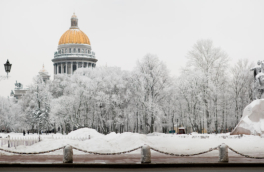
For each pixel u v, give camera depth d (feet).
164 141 143.43
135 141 124.26
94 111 297.12
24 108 392.47
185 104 270.26
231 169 68.74
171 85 268.82
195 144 129.49
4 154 94.73
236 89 266.57
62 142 111.65
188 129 304.71
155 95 265.13
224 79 258.98
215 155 92.53
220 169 68.64
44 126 335.26
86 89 297.33
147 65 267.80
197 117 257.34
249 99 268.21
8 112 417.90
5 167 70.74
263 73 177.27
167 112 286.66
